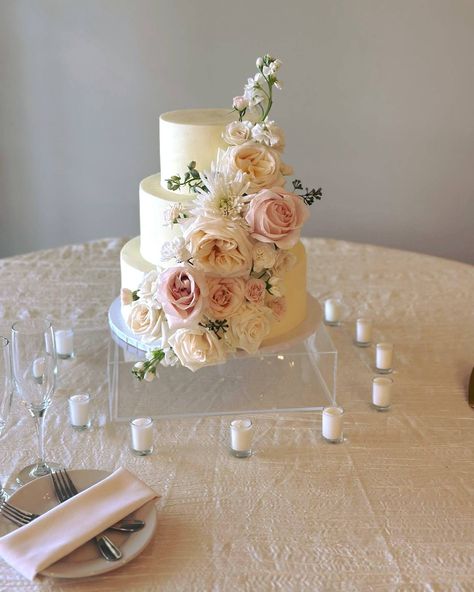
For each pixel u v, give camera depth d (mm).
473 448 1318
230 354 1368
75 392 1487
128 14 2875
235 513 1152
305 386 1470
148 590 1003
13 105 2984
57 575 990
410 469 1260
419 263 2117
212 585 1012
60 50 2918
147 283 1259
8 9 2857
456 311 1845
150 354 1279
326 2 2865
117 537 1061
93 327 1744
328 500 1184
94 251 2166
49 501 1141
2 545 1020
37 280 1973
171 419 1402
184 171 1486
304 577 1027
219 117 1536
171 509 1159
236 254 1233
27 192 3117
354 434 1356
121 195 3129
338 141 3059
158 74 2953
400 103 3004
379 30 2904
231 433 1295
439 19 2893
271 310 1310
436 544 1090
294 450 1311
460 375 1562
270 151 1331
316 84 2977
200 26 2895
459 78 2969
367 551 1075
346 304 1877
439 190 3131
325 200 3146
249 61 2939
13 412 1420
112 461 1278
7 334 1685
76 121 3018
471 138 3051
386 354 1558
